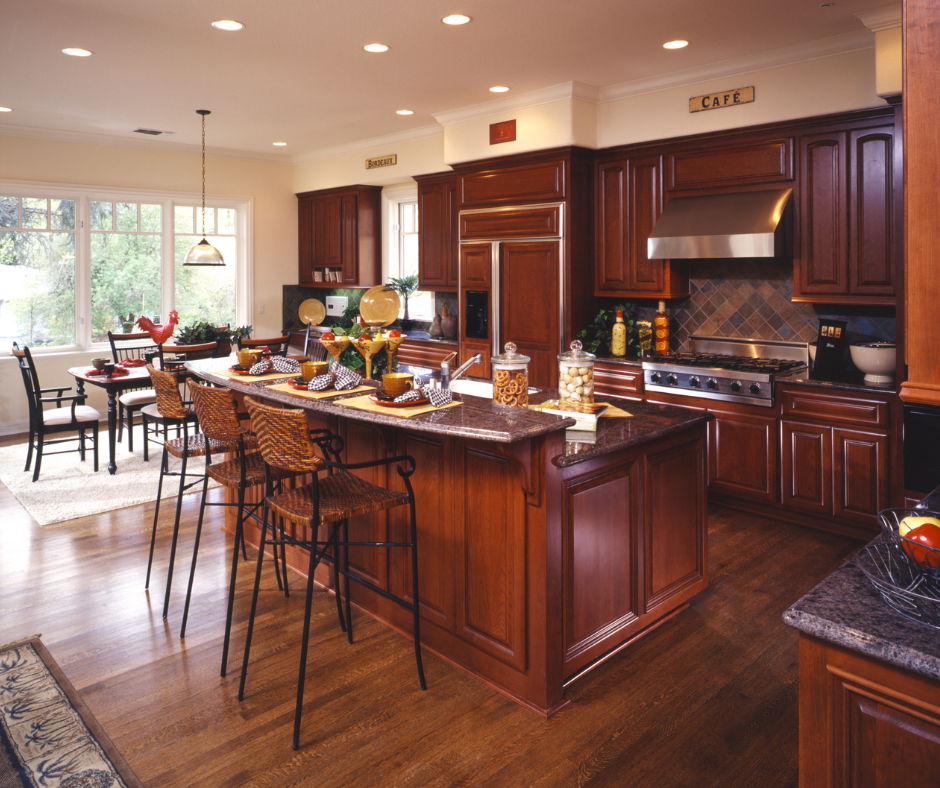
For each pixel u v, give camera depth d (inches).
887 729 46.3
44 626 117.9
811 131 160.9
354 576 123.2
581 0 132.9
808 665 49.5
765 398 162.7
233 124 239.5
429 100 206.4
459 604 104.5
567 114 190.1
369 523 120.0
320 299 322.3
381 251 288.8
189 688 100.0
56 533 160.6
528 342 207.8
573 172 195.0
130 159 268.2
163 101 208.5
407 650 110.6
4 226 248.7
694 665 105.3
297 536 138.8
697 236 173.0
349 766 83.8
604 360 194.4
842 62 153.3
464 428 85.7
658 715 93.4
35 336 259.0
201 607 125.0
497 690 99.4
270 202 305.1
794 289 166.9
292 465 91.7
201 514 114.8
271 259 307.4
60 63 171.2
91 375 207.9
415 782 81.0
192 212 289.0
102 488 192.1
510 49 161.0
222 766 83.8
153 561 145.0
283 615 122.1
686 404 178.4
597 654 103.7
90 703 96.4
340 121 234.5
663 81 181.8
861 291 155.8
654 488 111.7
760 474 166.4
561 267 197.6
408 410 97.3
